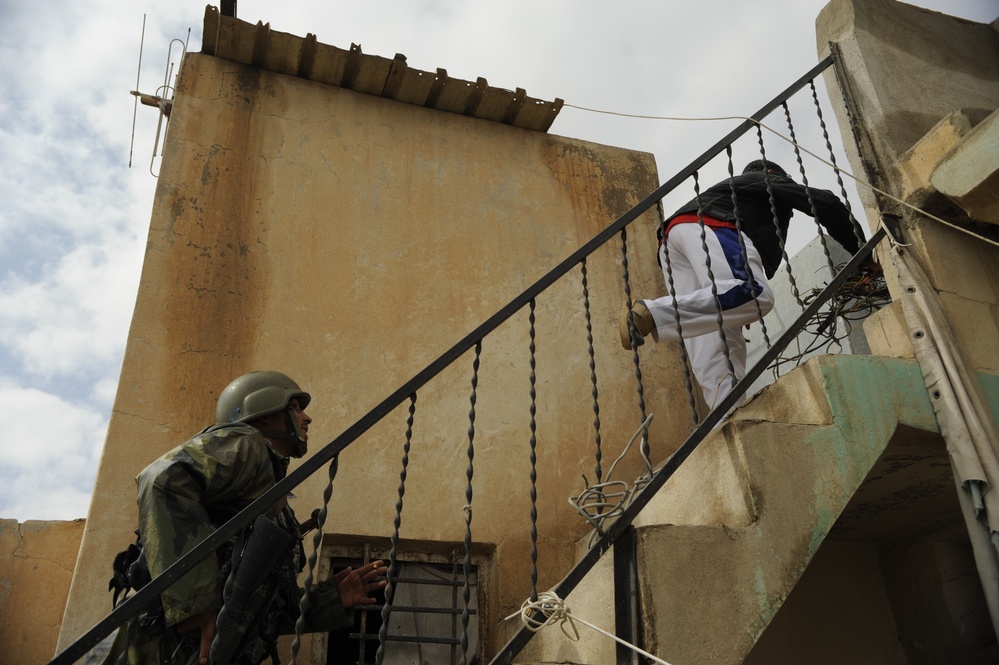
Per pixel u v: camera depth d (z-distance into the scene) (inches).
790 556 105.7
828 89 160.9
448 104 201.0
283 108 186.1
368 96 196.7
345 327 167.5
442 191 190.7
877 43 159.3
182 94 178.1
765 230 155.1
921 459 131.6
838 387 119.0
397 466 158.2
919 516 156.9
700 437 110.0
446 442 163.6
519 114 203.8
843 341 204.1
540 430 171.3
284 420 123.1
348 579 114.5
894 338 132.9
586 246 123.5
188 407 148.9
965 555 161.2
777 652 155.2
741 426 112.0
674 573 99.6
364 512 152.3
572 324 185.9
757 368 118.6
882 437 117.4
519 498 163.0
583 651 112.1
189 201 167.6
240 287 163.3
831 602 163.8
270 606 103.0
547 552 158.9
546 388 176.2
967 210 134.6
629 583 99.8
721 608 99.7
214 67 184.1
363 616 144.9
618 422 178.4
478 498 160.4
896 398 121.4
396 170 189.2
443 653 151.0
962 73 166.1
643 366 186.4
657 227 206.5
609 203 205.3
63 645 125.1
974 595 156.9
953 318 131.6
